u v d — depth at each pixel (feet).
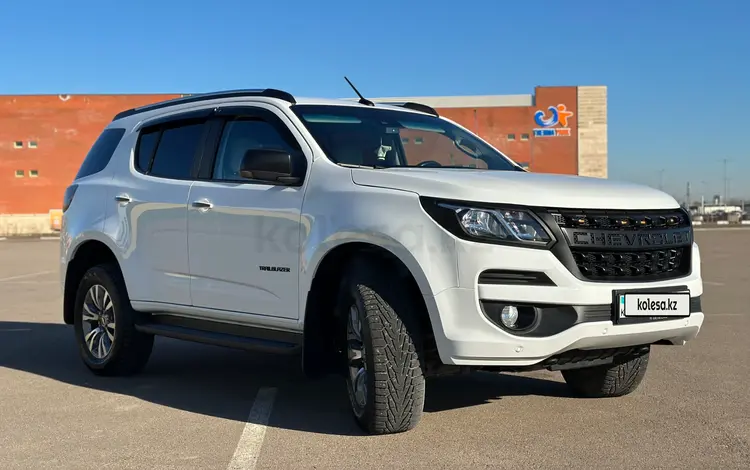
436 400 16.78
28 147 174.40
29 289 44.86
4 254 83.76
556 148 173.06
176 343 25.64
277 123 16.69
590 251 12.99
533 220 12.71
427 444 13.35
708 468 12.05
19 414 15.92
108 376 19.93
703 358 21.49
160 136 19.56
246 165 15.19
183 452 13.14
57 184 174.60
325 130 16.25
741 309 32.76
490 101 171.83
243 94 17.97
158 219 18.31
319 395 17.52
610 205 13.42
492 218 12.66
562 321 12.73
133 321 19.34
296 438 13.88
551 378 19.27
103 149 21.38
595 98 172.65
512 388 18.04
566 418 15.12
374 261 13.93
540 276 12.58
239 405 16.60
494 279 12.59
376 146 16.35
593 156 172.55
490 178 13.74
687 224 14.51
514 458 12.56
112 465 12.50
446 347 12.64
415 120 18.17
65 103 173.88
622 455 12.71
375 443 13.44
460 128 19.06
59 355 23.38
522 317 12.73
